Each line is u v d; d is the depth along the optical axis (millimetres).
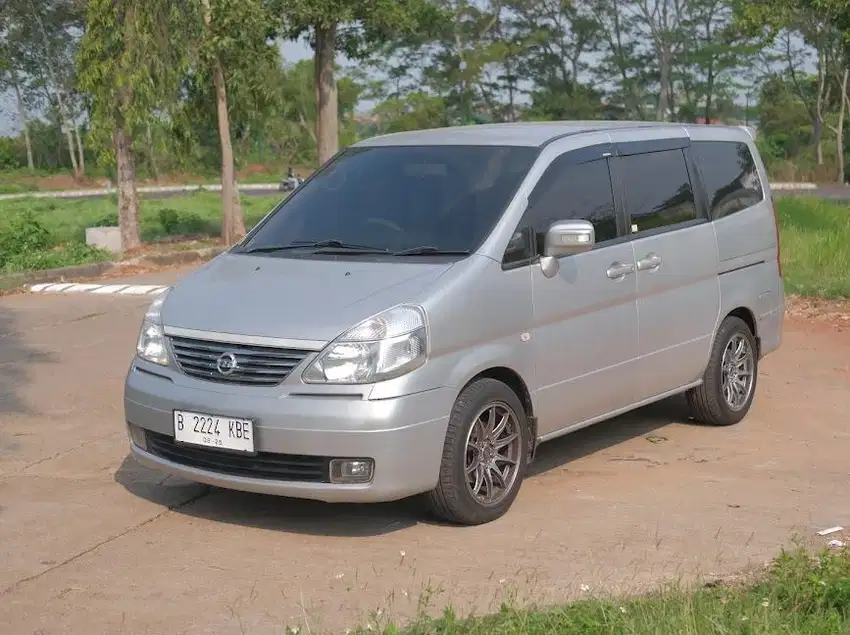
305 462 5605
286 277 6176
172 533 5957
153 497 6555
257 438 5609
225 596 5098
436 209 6473
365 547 5707
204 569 5441
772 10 28969
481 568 5383
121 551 5699
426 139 7141
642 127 7559
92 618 4883
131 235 21781
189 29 21500
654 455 7367
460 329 5844
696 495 6508
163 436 6035
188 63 21344
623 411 7152
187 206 37062
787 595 4742
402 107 73562
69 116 67375
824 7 27125
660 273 7234
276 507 6352
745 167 8430
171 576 5355
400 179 6793
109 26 20469
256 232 6902
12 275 16828
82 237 24328
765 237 8438
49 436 7887
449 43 74062
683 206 7621
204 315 5992
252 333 5746
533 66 77625
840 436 7820
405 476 5598
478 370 5914
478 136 7020
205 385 5816
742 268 8133
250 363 5734
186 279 6523
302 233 6672
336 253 6387
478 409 5910
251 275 6309
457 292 5871
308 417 5512
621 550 5602
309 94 77062
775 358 10391
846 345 10930
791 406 8656
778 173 66312
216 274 6453
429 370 5668
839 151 66312
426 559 5520
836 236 17641
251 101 22766
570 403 6621
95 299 14586
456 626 4492
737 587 4980
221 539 5859
